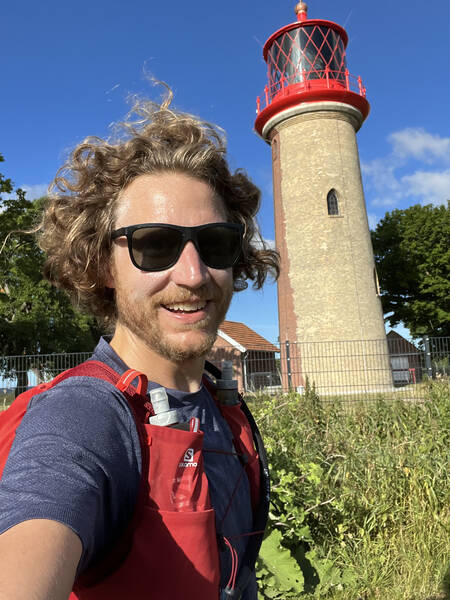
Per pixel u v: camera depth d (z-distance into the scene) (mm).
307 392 5680
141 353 976
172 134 1068
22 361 11445
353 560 3273
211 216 996
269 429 4207
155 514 701
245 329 25500
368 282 18203
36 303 22719
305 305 17859
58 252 1160
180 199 969
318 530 3494
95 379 776
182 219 958
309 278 17922
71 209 1107
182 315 940
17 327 21703
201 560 728
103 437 676
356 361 16250
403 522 3646
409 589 3062
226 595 888
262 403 5090
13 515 559
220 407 1123
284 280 18516
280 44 19266
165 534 701
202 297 955
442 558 3324
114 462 673
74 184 1104
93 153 1061
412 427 5098
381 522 3539
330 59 18656
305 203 18297
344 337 17375
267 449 3387
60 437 644
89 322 25016
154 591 687
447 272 26875
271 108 19031
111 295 1114
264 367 16531
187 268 930
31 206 18172
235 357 20219
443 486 3934
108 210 1002
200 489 768
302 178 18422
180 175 991
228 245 1021
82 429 666
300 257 18172
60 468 609
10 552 532
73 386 750
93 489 623
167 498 722
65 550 556
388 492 3732
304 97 18219
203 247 971
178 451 745
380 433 5168
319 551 3291
